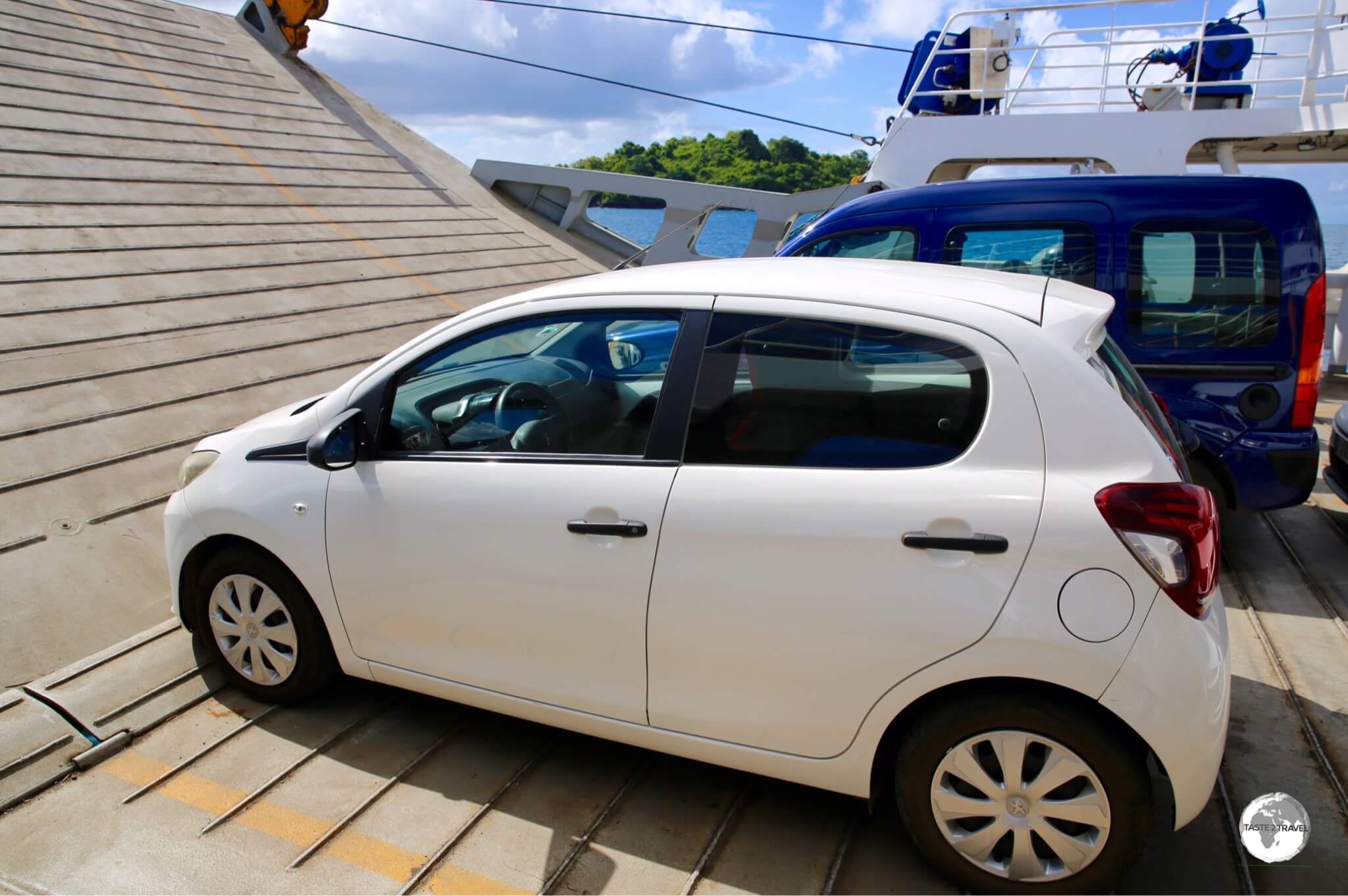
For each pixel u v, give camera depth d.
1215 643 2.21
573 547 2.64
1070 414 2.29
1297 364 4.32
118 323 7.70
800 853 2.64
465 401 2.94
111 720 3.28
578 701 2.76
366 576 3.00
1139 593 2.17
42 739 3.16
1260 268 4.34
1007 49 7.64
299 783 2.96
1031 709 2.26
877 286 2.60
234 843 2.68
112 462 5.42
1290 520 5.44
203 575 3.38
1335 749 3.09
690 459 2.57
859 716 2.40
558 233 15.41
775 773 2.57
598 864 2.60
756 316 2.61
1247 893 2.44
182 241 10.18
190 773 3.01
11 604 3.95
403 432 3.01
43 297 7.84
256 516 3.15
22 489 4.92
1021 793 2.32
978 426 2.34
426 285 11.07
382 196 14.30
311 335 8.49
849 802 2.88
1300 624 4.05
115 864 2.60
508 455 2.81
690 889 2.50
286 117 15.94
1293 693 3.46
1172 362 4.48
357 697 3.47
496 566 2.76
